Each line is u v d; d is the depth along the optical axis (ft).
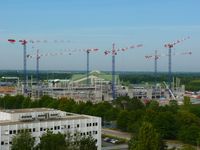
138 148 518.37
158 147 522.88
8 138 612.70
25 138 514.27
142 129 531.09
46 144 495.41
